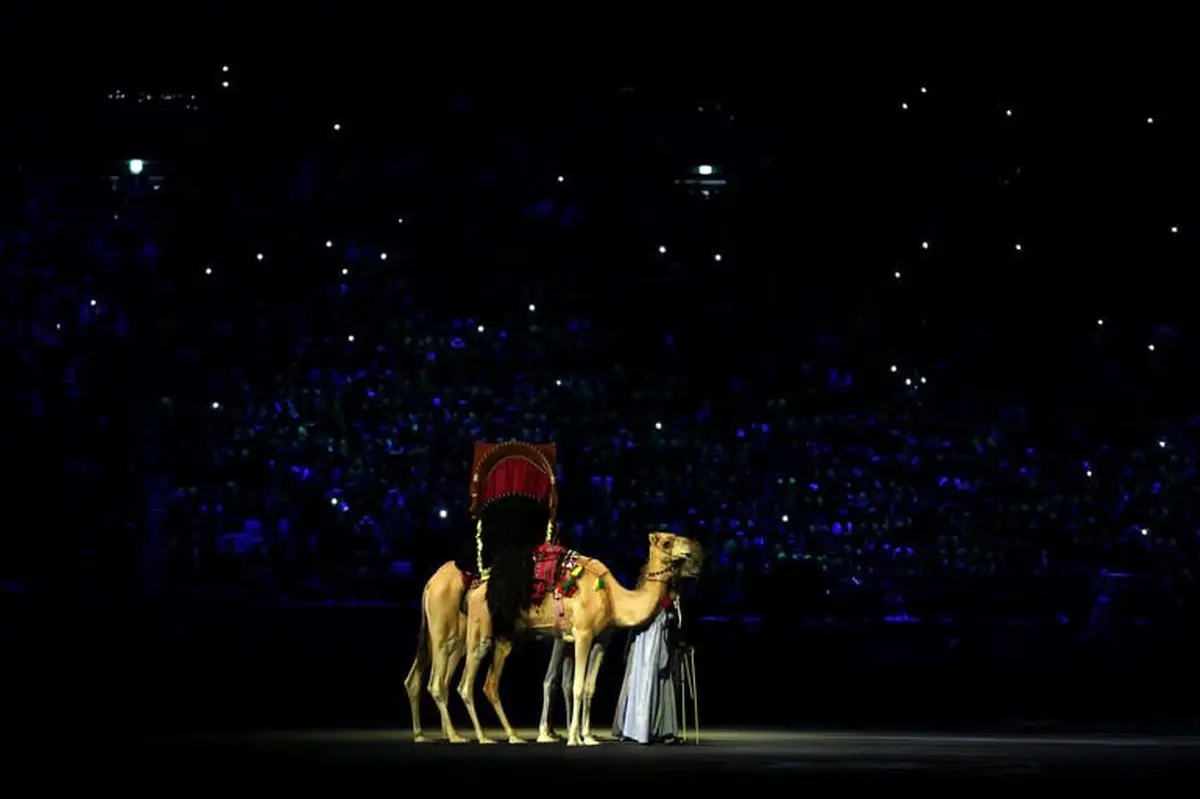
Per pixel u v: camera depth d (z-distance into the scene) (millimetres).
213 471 33438
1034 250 34062
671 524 33625
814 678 31516
